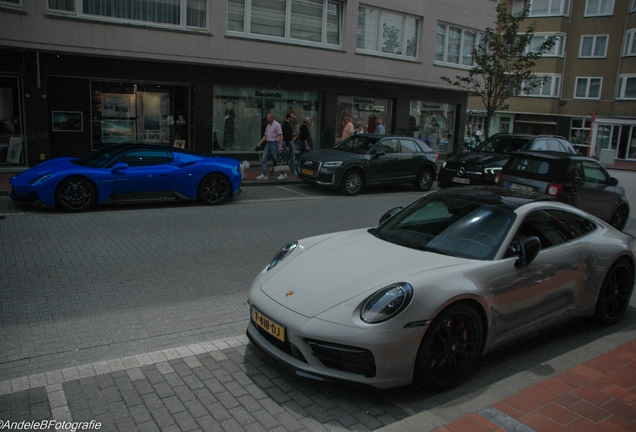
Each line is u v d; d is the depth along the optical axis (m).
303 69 16.56
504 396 3.32
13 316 4.45
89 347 3.92
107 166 9.27
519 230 3.98
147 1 13.63
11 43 11.97
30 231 7.49
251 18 15.48
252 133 16.61
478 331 3.49
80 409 3.01
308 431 2.88
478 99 36.81
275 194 12.24
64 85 13.29
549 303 4.05
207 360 3.70
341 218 9.66
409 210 4.68
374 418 3.05
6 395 3.14
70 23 12.57
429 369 3.26
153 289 5.28
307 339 3.18
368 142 13.41
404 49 19.38
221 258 6.55
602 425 2.91
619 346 4.10
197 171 10.00
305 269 3.76
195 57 14.42
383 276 3.45
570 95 36.06
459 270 3.49
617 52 34.34
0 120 12.65
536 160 9.03
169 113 15.12
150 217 8.89
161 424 2.88
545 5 34.97
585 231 4.56
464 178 12.76
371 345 3.05
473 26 21.14
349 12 17.33
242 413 3.03
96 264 6.05
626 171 29.19
